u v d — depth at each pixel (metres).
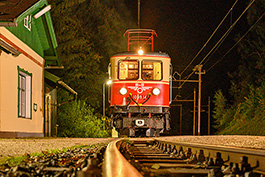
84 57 31.38
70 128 26.47
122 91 17.17
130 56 17.28
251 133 29.20
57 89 27.05
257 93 32.38
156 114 17.84
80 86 32.25
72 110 26.67
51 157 6.25
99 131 28.09
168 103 17.67
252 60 35.62
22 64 16.03
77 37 31.61
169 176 4.26
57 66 20.70
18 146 9.40
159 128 17.62
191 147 6.94
